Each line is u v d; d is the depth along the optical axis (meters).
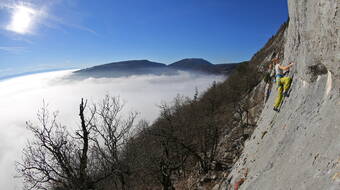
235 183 10.36
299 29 7.73
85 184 13.34
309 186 4.21
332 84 5.25
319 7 5.32
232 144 23.44
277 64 9.79
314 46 6.00
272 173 6.67
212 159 21.72
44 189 13.01
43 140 13.42
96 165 15.48
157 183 22.61
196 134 30.22
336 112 4.54
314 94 6.11
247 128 23.88
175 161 23.53
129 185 18.39
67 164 13.34
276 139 7.98
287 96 8.83
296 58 8.41
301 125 6.12
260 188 6.93
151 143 22.44
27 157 13.66
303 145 5.44
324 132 4.67
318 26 5.54
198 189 18.72
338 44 4.65
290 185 5.03
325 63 5.37
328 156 4.13
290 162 5.78
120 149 16.61
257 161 9.09
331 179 3.66
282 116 8.49
